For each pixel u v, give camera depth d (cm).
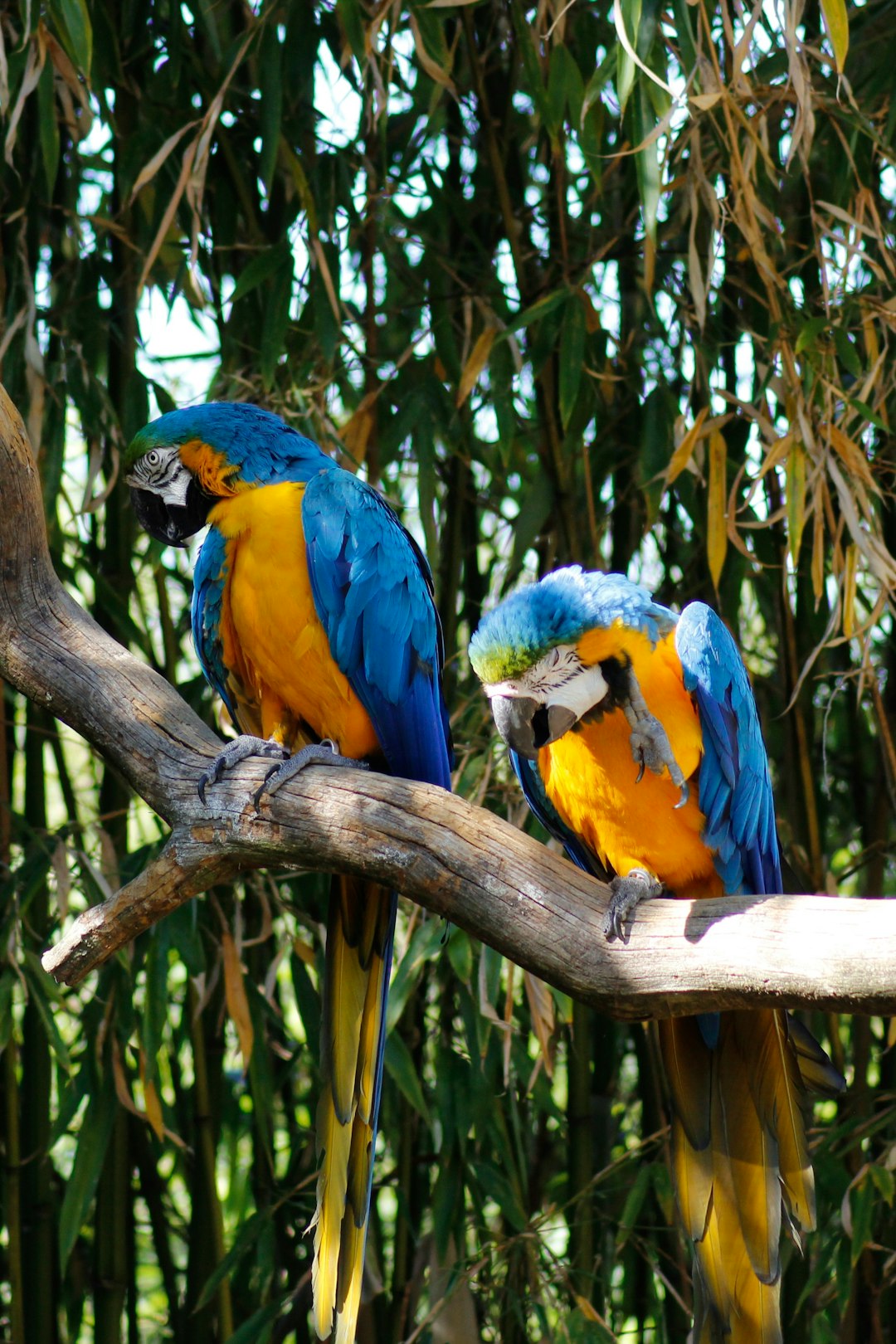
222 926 532
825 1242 539
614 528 607
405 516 638
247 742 388
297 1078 661
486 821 354
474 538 620
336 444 532
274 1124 607
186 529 454
